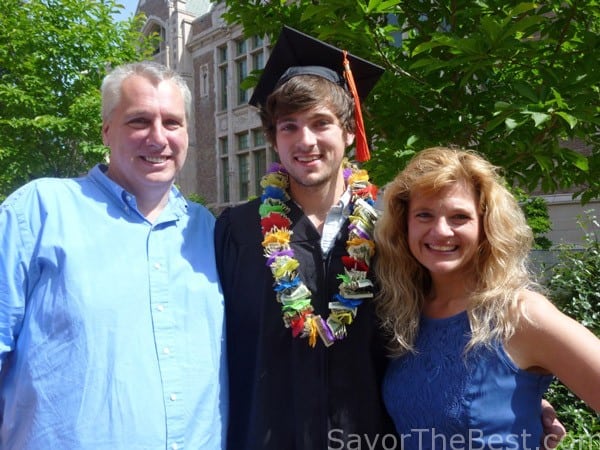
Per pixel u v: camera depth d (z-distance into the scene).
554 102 2.60
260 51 19.28
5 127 8.21
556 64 3.14
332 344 2.03
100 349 1.77
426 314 2.01
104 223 1.94
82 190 2.00
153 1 23.44
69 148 8.70
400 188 1.96
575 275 5.23
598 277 5.20
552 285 5.35
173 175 2.10
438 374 1.83
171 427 1.81
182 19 22.11
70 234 1.86
